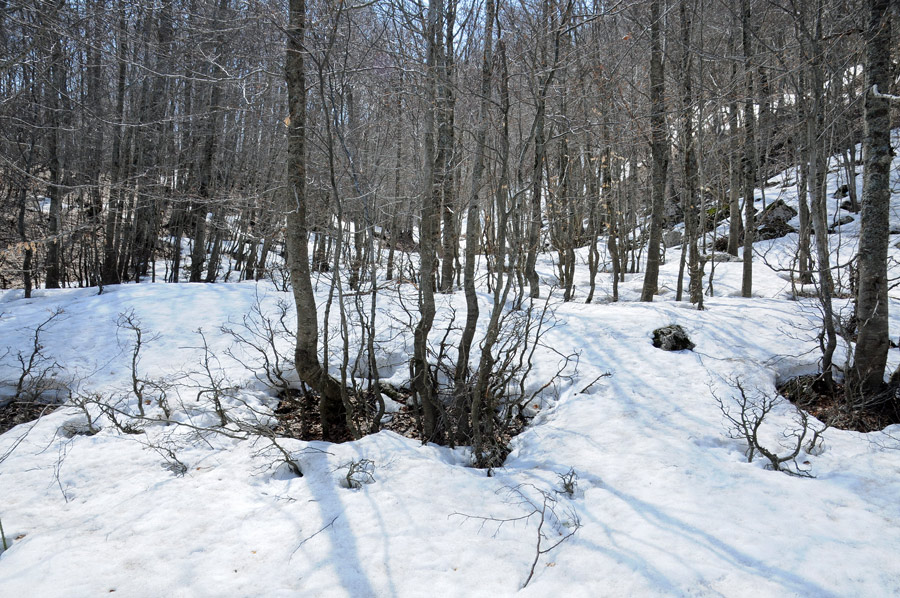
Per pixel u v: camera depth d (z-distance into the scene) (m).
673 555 3.46
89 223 12.93
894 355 6.62
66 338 7.77
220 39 6.81
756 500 4.05
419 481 4.47
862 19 6.27
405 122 8.47
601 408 5.73
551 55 6.68
